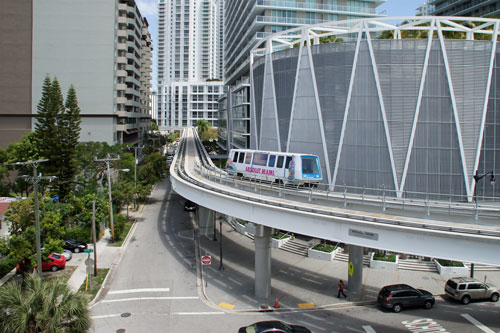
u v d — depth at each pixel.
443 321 25.53
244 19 88.88
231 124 92.44
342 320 25.52
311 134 44.47
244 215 28.91
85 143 57.94
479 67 37.91
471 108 38.12
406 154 39.44
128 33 84.06
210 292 30.00
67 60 71.94
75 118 50.78
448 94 38.50
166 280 32.56
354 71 41.09
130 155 63.69
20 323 16.77
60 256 34.56
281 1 72.94
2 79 69.56
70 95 50.84
